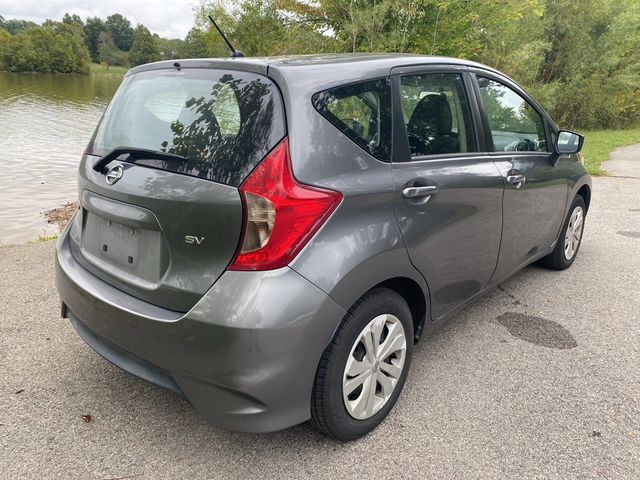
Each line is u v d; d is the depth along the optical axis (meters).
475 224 2.92
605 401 2.75
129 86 2.69
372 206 2.22
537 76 23.83
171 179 2.09
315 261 2.01
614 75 24.42
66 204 12.06
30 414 2.60
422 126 2.65
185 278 2.06
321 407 2.21
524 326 3.61
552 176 3.87
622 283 4.41
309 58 2.46
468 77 3.09
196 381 2.03
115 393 2.79
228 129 2.08
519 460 2.30
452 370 3.04
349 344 2.21
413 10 12.73
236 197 1.93
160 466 2.26
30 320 3.61
